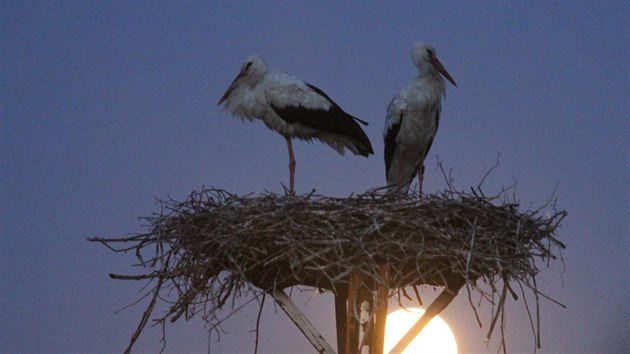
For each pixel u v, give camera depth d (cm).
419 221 1127
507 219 1174
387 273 1131
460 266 1127
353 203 1151
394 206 1145
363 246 1098
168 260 1192
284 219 1132
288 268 1188
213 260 1169
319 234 1125
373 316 1160
